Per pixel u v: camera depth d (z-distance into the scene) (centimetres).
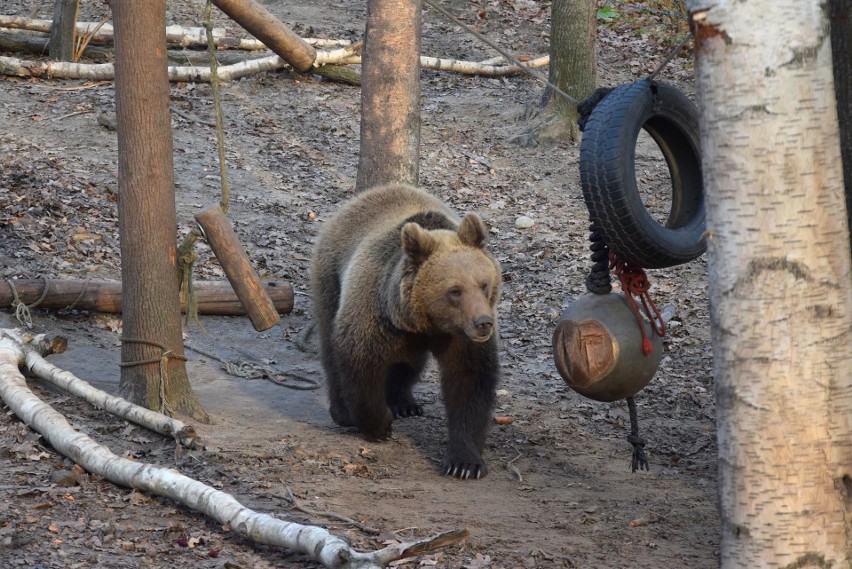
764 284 461
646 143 2080
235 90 2145
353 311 916
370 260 923
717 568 702
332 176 1856
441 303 841
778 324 461
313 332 1291
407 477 884
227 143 1911
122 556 641
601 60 2484
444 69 2355
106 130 1870
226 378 1144
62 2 2094
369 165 1266
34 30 2203
